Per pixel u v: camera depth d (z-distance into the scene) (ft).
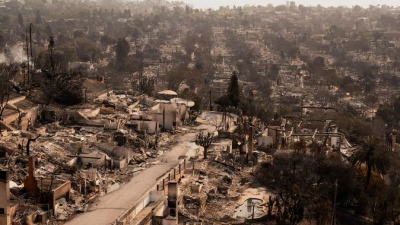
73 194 276.82
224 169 364.79
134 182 308.40
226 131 439.22
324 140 445.78
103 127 393.70
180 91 610.24
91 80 519.60
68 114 403.54
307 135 448.24
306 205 313.94
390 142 489.67
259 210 307.58
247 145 401.90
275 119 534.78
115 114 436.35
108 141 363.76
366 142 356.59
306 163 348.79
